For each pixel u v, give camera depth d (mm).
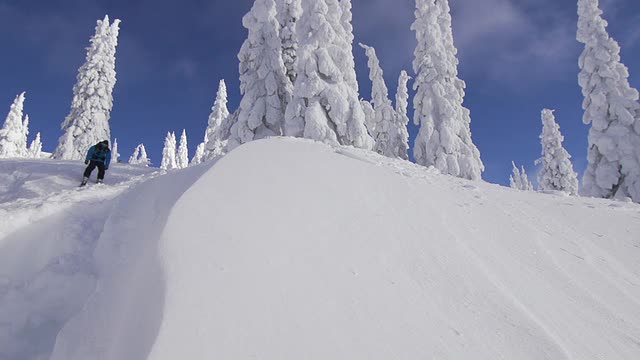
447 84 24984
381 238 4238
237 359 2074
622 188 20844
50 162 12797
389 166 8508
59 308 3674
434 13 25516
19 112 42312
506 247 4992
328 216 4434
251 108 19547
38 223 4727
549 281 4211
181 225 3533
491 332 2910
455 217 5676
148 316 2496
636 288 4383
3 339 3238
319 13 17781
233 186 4727
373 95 34656
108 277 3879
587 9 22656
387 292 3166
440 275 3721
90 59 27516
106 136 27391
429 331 2752
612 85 21344
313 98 17078
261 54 20266
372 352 2375
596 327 3379
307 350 2260
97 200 5727
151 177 7328
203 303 2449
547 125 32719
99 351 2672
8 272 4098
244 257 3109
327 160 7121
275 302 2639
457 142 23359
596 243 5699
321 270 3242
